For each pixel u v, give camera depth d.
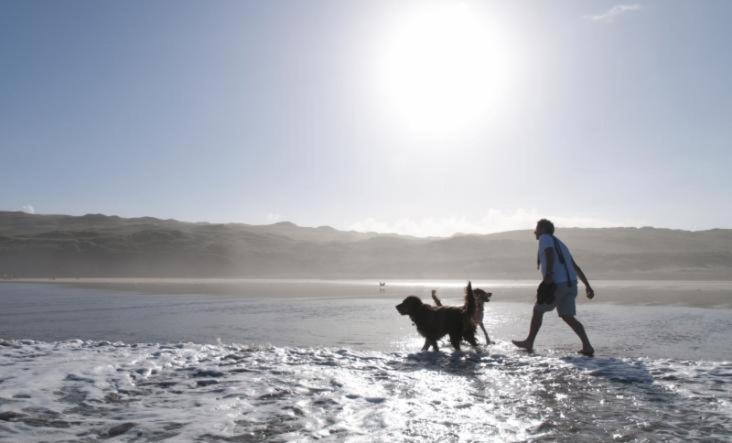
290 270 89.75
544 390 4.62
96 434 3.29
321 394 4.43
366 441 3.17
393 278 66.44
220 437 3.23
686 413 3.83
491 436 3.28
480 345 8.28
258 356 6.41
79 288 38.38
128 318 15.78
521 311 16.67
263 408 3.95
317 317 15.54
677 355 8.42
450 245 90.44
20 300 24.88
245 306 20.06
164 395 4.38
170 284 46.03
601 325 12.74
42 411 3.83
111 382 4.83
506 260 76.06
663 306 18.42
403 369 5.68
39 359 6.02
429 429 3.43
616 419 3.68
